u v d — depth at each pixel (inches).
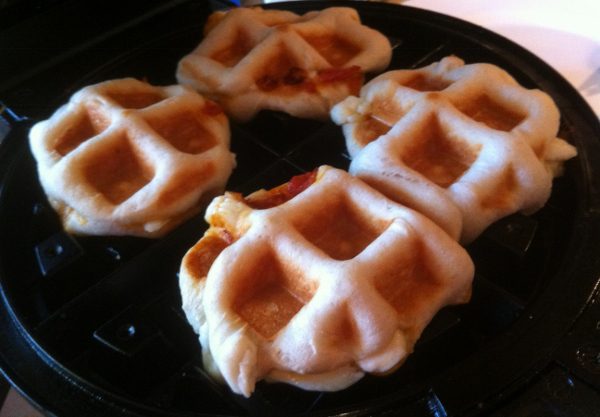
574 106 7.4
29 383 5.4
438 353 6.0
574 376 5.0
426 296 5.6
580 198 6.4
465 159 6.8
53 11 8.7
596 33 10.3
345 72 8.1
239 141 8.3
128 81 8.1
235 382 5.0
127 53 9.0
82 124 7.6
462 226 6.2
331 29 8.9
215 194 7.2
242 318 5.4
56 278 6.9
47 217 7.4
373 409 4.9
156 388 5.9
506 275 6.5
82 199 6.6
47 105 8.3
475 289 6.3
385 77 7.9
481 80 7.4
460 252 5.7
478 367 5.1
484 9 11.1
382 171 6.4
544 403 4.9
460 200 6.2
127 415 5.0
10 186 7.4
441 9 11.3
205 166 7.0
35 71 8.7
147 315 6.6
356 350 5.2
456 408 4.8
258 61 8.1
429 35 9.2
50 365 5.5
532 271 6.5
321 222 6.1
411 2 11.5
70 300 6.7
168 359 6.1
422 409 4.9
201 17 9.9
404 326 5.4
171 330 6.4
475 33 8.8
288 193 6.6
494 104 7.3
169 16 9.8
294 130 8.5
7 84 8.6
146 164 7.0
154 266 6.8
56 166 6.8
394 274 5.5
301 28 8.6
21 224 7.4
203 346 5.7
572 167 6.8
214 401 5.7
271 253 5.7
